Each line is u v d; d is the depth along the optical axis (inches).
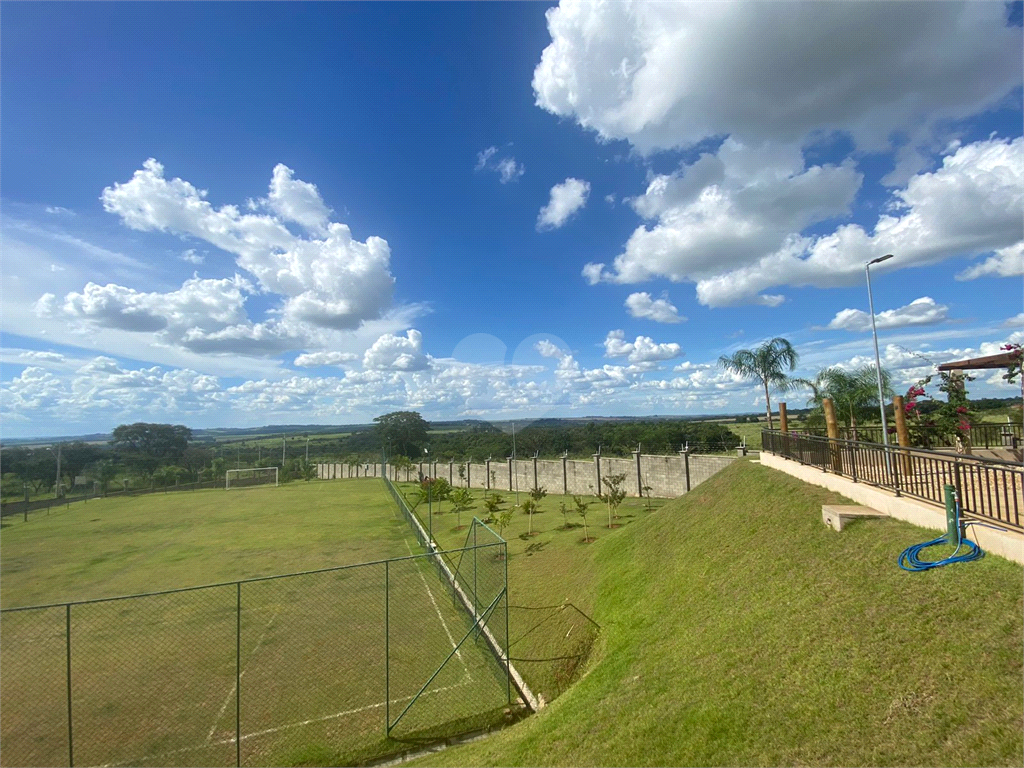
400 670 398.6
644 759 199.0
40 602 640.4
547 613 458.6
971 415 518.9
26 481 2151.8
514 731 282.8
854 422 690.8
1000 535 208.2
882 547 261.6
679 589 352.2
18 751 314.0
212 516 1396.4
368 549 880.3
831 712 177.8
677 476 936.9
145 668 418.0
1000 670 159.6
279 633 480.1
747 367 890.1
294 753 304.0
